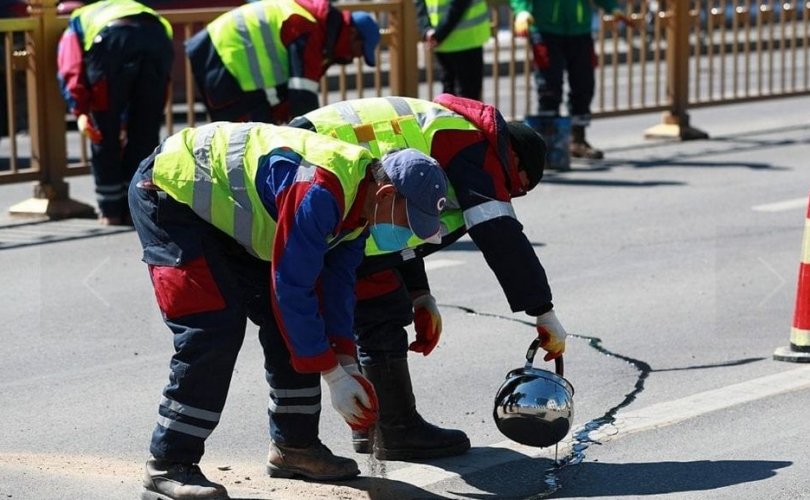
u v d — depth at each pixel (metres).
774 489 12.16
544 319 12.29
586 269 21.33
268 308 12.01
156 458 11.75
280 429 12.49
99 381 15.93
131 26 23.66
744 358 16.59
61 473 12.90
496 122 12.27
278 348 12.23
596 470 12.78
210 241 11.45
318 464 12.51
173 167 11.36
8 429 14.23
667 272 21.09
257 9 22.12
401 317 13.04
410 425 13.17
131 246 23.33
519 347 17.23
